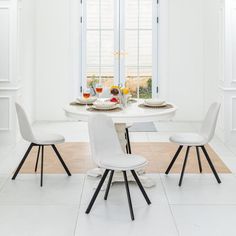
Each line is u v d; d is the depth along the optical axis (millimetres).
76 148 6598
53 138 5008
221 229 3848
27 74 7832
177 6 8703
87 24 8828
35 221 4004
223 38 6801
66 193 4684
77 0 8734
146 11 8805
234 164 5777
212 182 5043
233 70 6773
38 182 5023
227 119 6852
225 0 6664
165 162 5859
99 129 4430
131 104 5328
